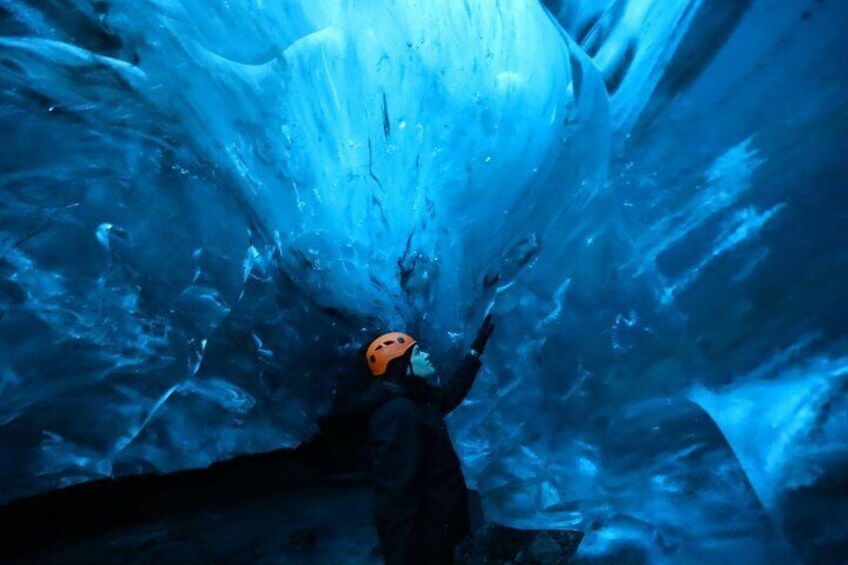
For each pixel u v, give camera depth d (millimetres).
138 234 4836
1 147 4445
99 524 4562
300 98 4496
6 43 4336
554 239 3650
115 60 4586
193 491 5016
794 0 2699
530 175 4027
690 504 2850
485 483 3770
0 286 4402
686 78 3059
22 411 4438
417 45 4297
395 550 2658
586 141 3518
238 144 4785
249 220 5055
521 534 3406
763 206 2617
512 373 3877
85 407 4625
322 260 4871
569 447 3379
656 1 3430
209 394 5164
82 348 4629
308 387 5590
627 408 3115
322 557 3676
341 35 4320
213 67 4613
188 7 4500
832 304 2395
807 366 2443
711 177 2832
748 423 2592
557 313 3529
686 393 2863
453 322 4465
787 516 2406
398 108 4371
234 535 4141
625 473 3111
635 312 3064
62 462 4523
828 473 2330
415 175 4441
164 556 3898
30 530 4375
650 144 3115
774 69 2699
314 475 5312
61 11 4395
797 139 2561
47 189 4570
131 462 4840
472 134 4297
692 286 2809
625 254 3117
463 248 4379
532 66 4145
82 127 4668
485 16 4227
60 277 4578
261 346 5352
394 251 4617
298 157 4648
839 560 2262
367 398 2936
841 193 2414
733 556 2646
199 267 5047
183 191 4969
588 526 3264
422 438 2832
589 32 3943
